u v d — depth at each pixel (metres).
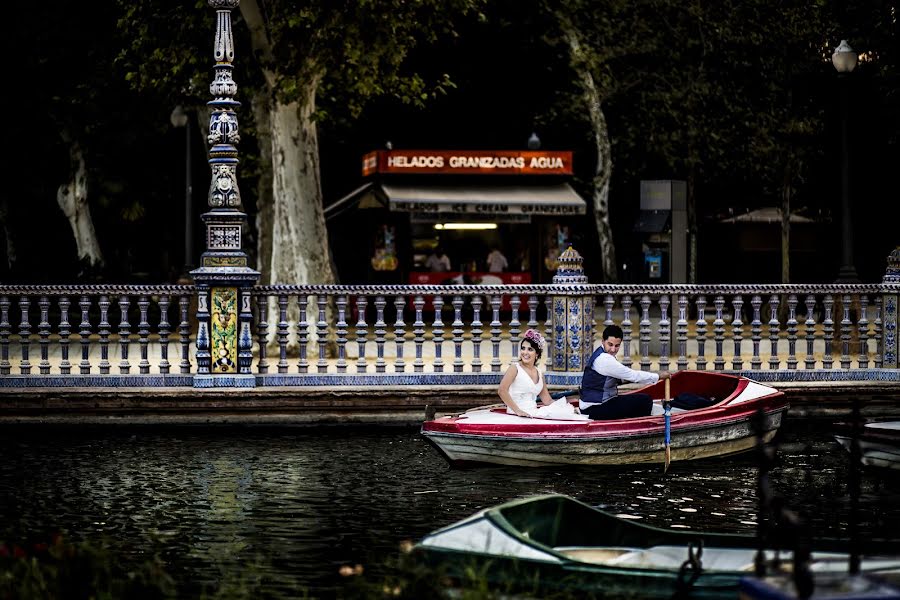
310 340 22.67
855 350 21.22
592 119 34.12
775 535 8.33
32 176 33.19
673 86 33.03
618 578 7.77
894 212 41.31
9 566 7.97
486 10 35.94
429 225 32.47
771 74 32.25
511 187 32.69
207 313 17.27
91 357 21.83
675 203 22.44
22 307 17.52
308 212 22.92
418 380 17.78
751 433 14.97
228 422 17.25
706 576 7.74
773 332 18.44
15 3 27.64
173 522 11.75
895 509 12.34
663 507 12.55
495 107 39.53
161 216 38.47
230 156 17.33
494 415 14.62
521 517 8.81
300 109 22.83
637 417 14.61
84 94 29.50
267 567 10.09
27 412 17.03
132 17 23.03
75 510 12.26
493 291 17.98
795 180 34.34
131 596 8.02
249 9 21.50
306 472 14.20
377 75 23.58
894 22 28.23
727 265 43.50
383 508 12.40
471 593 7.38
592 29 33.53
